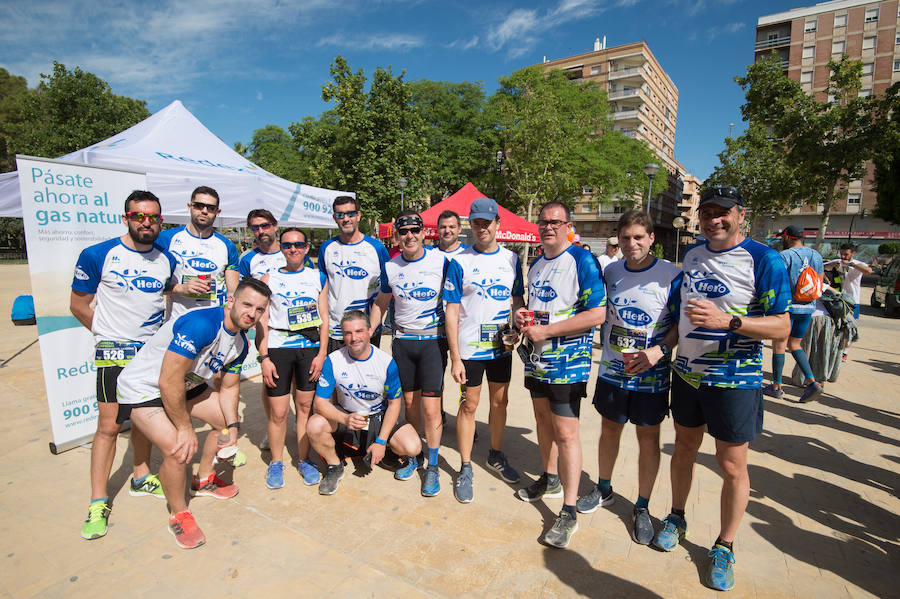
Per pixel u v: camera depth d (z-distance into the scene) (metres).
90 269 2.83
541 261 2.92
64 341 3.76
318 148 18.05
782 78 21.88
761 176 26.55
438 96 29.84
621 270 2.75
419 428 3.82
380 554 2.57
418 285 3.23
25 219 3.49
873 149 19.31
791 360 7.12
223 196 5.29
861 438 4.22
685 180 75.00
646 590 2.32
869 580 2.39
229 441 3.09
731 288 2.29
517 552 2.60
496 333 3.17
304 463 3.45
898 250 27.05
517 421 4.66
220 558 2.52
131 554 2.55
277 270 3.37
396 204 17.61
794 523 2.90
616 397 2.77
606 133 29.94
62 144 22.05
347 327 3.10
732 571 2.39
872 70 37.38
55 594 2.24
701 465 3.69
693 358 2.42
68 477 3.39
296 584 2.33
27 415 4.54
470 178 30.55
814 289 4.38
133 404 2.59
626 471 3.57
